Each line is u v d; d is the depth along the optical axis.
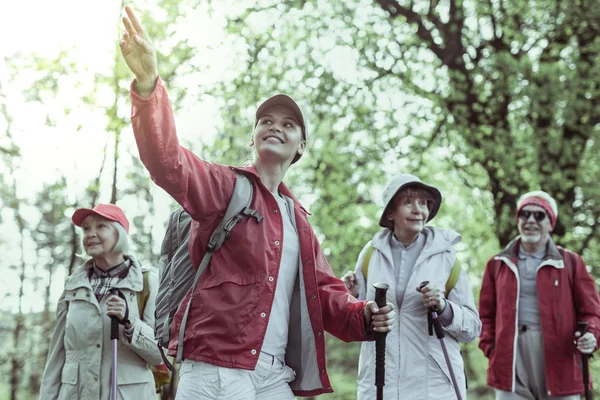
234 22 10.52
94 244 4.62
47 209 10.80
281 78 10.81
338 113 10.99
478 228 11.22
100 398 4.44
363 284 4.73
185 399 2.74
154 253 9.88
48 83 9.13
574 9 9.68
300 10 10.93
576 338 5.36
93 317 4.53
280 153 3.04
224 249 2.83
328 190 11.05
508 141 9.73
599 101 9.78
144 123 2.51
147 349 4.45
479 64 10.12
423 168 10.93
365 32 10.91
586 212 9.81
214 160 10.20
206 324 2.75
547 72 9.55
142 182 9.82
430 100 10.69
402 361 4.38
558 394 5.41
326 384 3.00
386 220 4.79
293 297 3.03
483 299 5.85
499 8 10.31
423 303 4.39
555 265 5.57
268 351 2.85
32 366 11.41
